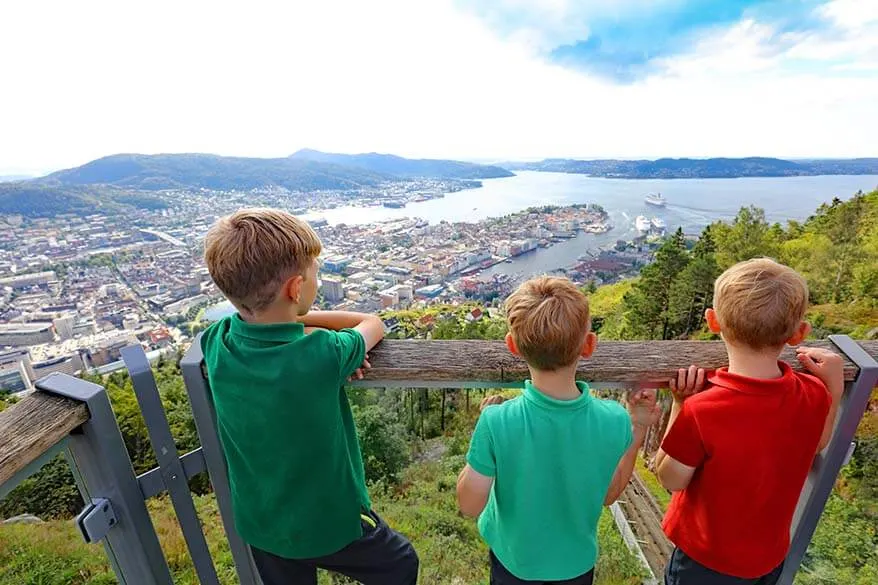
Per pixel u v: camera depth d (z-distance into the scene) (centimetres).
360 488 130
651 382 122
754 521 120
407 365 119
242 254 102
